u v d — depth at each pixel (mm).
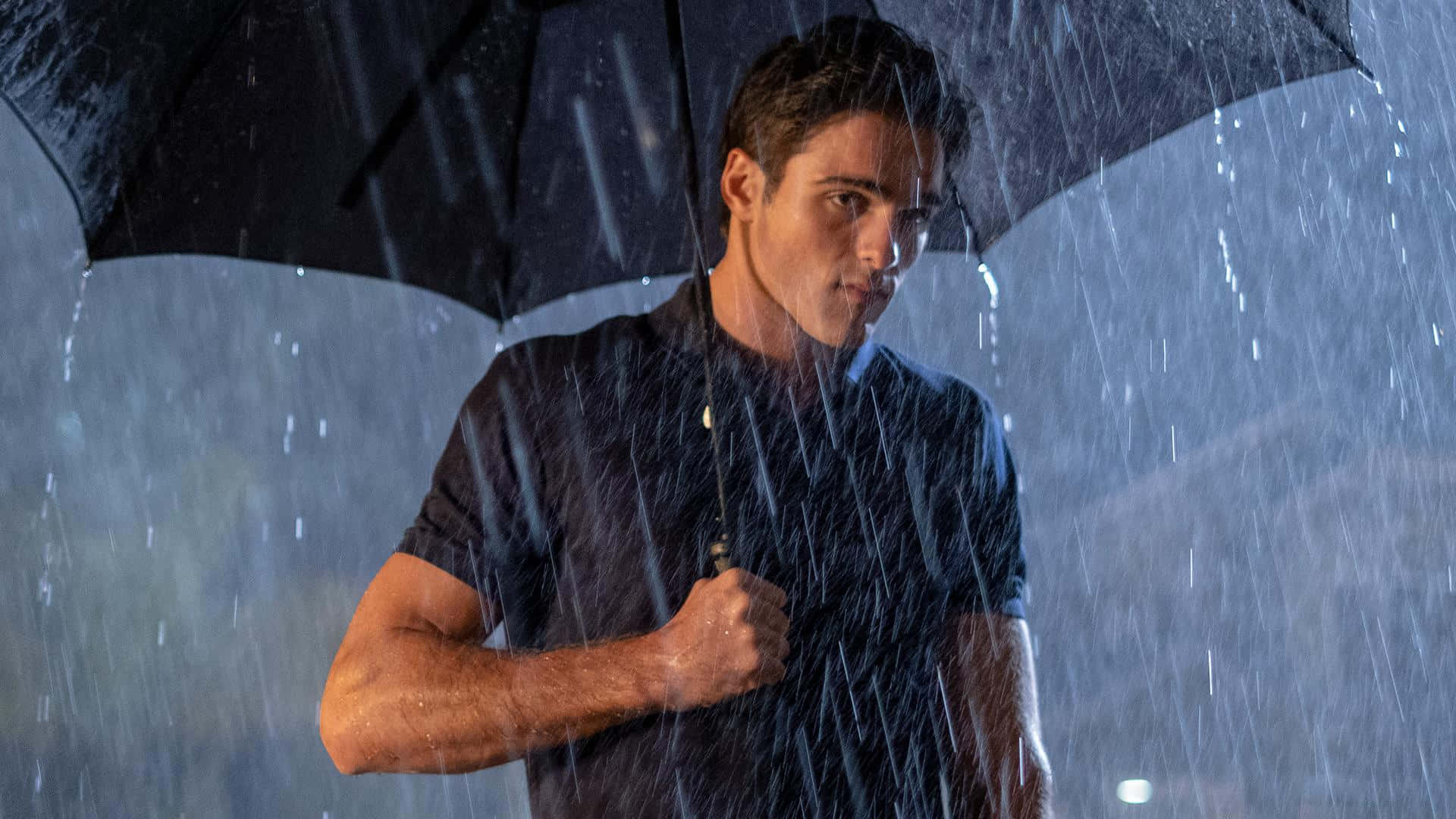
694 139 1700
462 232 1987
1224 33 1788
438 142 1885
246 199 1857
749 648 1448
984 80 1845
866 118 1571
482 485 1580
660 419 1614
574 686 1472
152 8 1627
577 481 1587
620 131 1938
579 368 1619
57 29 1595
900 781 1652
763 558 1605
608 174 1973
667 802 1518
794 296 1634
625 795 1522
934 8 1828
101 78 1668
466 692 1479
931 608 1717
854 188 1587
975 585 1791
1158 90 1866
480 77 1851
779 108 1591
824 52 1584
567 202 1989
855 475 1671
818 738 1600
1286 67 1835
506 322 2094
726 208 1754
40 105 1672
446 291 2043
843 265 1614
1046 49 1821
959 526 1765
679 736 1531
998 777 1737
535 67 1867
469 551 1567
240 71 1729
